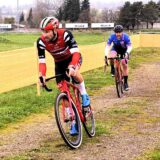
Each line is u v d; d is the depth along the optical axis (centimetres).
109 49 1184
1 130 721
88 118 656
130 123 754
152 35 3166
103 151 577
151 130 698
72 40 589
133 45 2914
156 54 2638
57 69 636
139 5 9119
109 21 10831
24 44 4409
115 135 666
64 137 564
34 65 1203
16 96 1020
